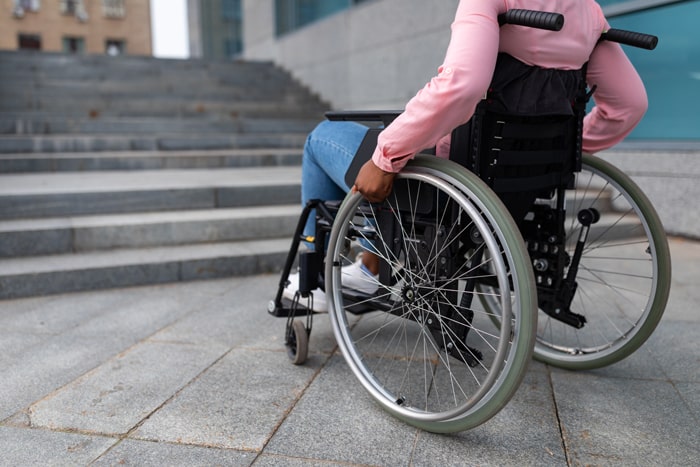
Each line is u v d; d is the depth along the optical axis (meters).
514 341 1.51
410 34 6.76
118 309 2.90
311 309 2.18
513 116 1.64
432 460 1.60
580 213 1.97
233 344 2.44
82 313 2.84
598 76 1.86
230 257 3.48
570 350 2.17
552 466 1.57
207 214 3.94
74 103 7.17
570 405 1.90
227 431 1.74
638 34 1.69
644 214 1.96
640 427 1.77
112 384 2.06
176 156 5.32
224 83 9.11
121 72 8.35
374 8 7.48
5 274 3.04
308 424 1.79
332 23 8.64
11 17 32.78
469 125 1.61
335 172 2.09
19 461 1.59
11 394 1.99
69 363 2.25
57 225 3.49
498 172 1.70
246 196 4.25
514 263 1.50
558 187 1.91
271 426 1.77
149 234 3.65
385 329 2.58
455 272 1.75
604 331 2.55
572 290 2.01
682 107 4.41
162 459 1.60
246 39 12.90
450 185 1.58
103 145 5.66
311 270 2.10
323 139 2.11
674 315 2.77
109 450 1.64
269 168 5.57
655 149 4.47
